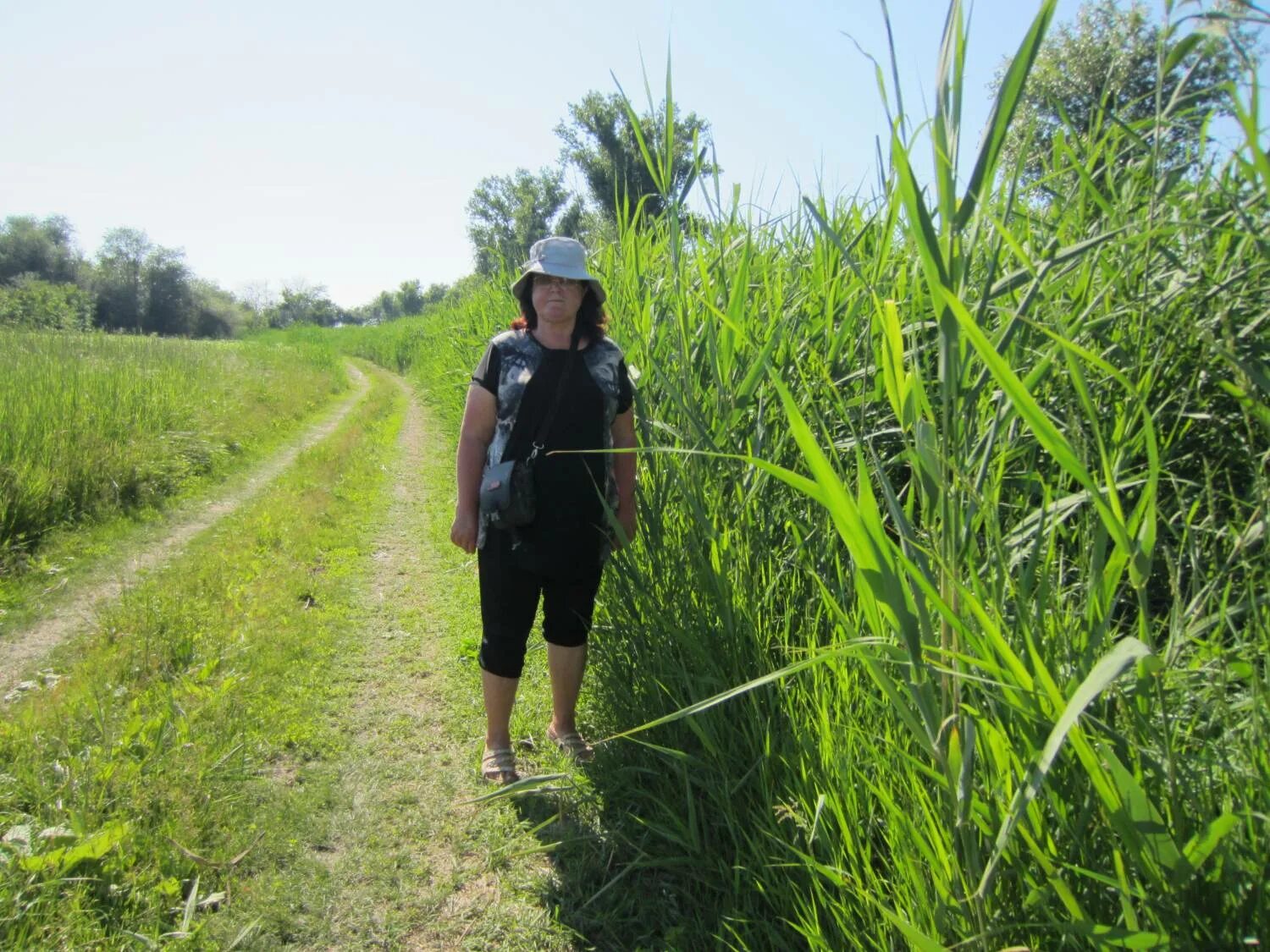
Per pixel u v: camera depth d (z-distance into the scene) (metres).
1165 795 1.27
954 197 1.40
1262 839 1.19
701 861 2.44
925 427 1.44
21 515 6.24
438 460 11.02
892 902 1.75
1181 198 2.24
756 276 3.58
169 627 4.38
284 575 5.67
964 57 1.40
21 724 3.25
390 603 5.43
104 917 2.33
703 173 3.22
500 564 3.12
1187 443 2.12
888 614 1.40
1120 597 2.00
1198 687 1.48
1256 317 1.99
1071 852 1.34
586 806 2.97
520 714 3.68
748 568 2.72
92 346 14.24
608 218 5.09
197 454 9.45
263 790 3.09
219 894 2.52
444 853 2.81
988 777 1.46
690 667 2.82
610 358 3.16
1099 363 1.22
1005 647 1.23
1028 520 1.72
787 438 2.77
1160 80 1.46
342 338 49.31
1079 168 1.90
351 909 2.53
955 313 1.15
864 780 1.90
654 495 3.25
